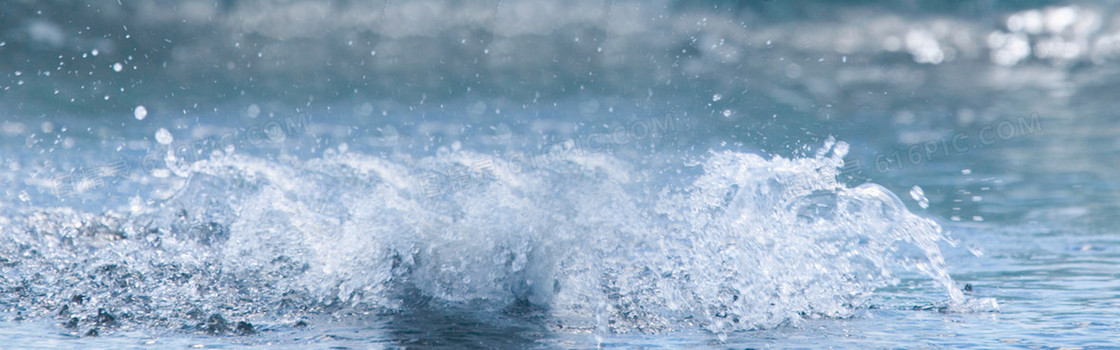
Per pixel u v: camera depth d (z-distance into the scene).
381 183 16.97
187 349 12.17
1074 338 12.55
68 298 14.34
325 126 41.50
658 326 13.30
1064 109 47.19
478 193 16.05
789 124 41.69
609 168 18.72
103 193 24.28
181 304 14.10
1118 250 18.78
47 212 17.98
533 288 14.81
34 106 44.56
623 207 16.12
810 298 14.29
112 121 41.91
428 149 34.69
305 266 15.41
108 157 31.03
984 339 12.56
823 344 12.42
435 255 15.18
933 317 13.78
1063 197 25.77
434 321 13.58
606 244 15.38
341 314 13.93
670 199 16.33
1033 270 17.08
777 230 14.97
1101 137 37.94
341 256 15.30
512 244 15.16
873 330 13.09
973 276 16.66
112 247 16.30
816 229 15.19
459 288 14.87
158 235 16.69
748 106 47.97
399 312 14.05
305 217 16.14
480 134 39.06
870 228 15.38
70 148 33.31
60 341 12.48
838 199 15.45
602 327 13.23
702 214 15.97
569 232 15.34
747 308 13.91
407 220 15.58
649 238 15.65
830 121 43.12
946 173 30.52
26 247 16.38
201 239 16.45
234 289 14.76
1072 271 16.94
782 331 13.09
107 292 14.54
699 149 33.28
